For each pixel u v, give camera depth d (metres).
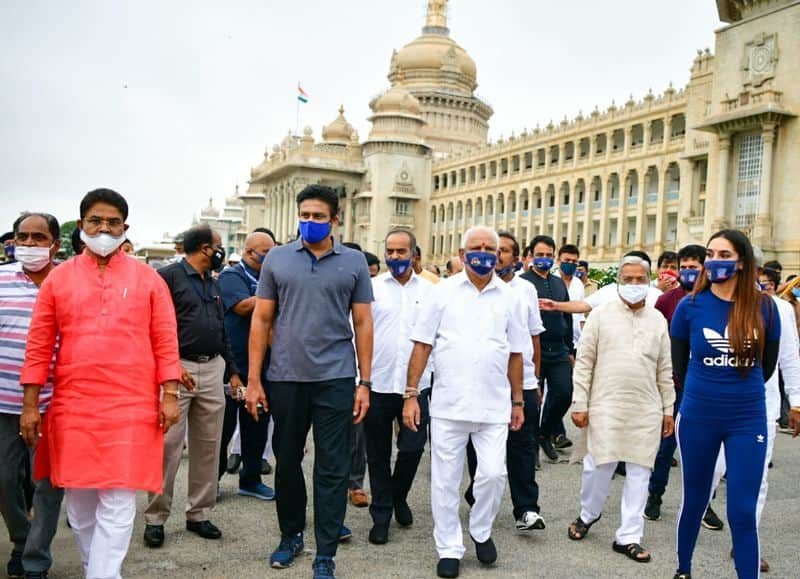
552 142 65.88
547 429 10.09
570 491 8.53
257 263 8.80
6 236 8.27
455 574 5.73
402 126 86.88
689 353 5.77
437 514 5.90
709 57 45.78
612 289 8.83
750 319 5.28
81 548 5.16
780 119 33.38
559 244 64.81
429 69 101.81
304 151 89.12
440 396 5.99
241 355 8.23
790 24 32.94
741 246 5.38
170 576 5.61
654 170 55.47
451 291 6.13
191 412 6.63
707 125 36.16
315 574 5.49
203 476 6.62
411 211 86.69
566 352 9.93
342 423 5.72
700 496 5.53
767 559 6.36
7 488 5.49
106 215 4.95
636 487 6.36
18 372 5.54
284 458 5.83
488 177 75.88
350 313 6.44
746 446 5.25
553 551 6.45
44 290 4.98
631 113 56.94
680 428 5.60
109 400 4.84
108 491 4.82
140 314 5.05
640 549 6.27
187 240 6.77
